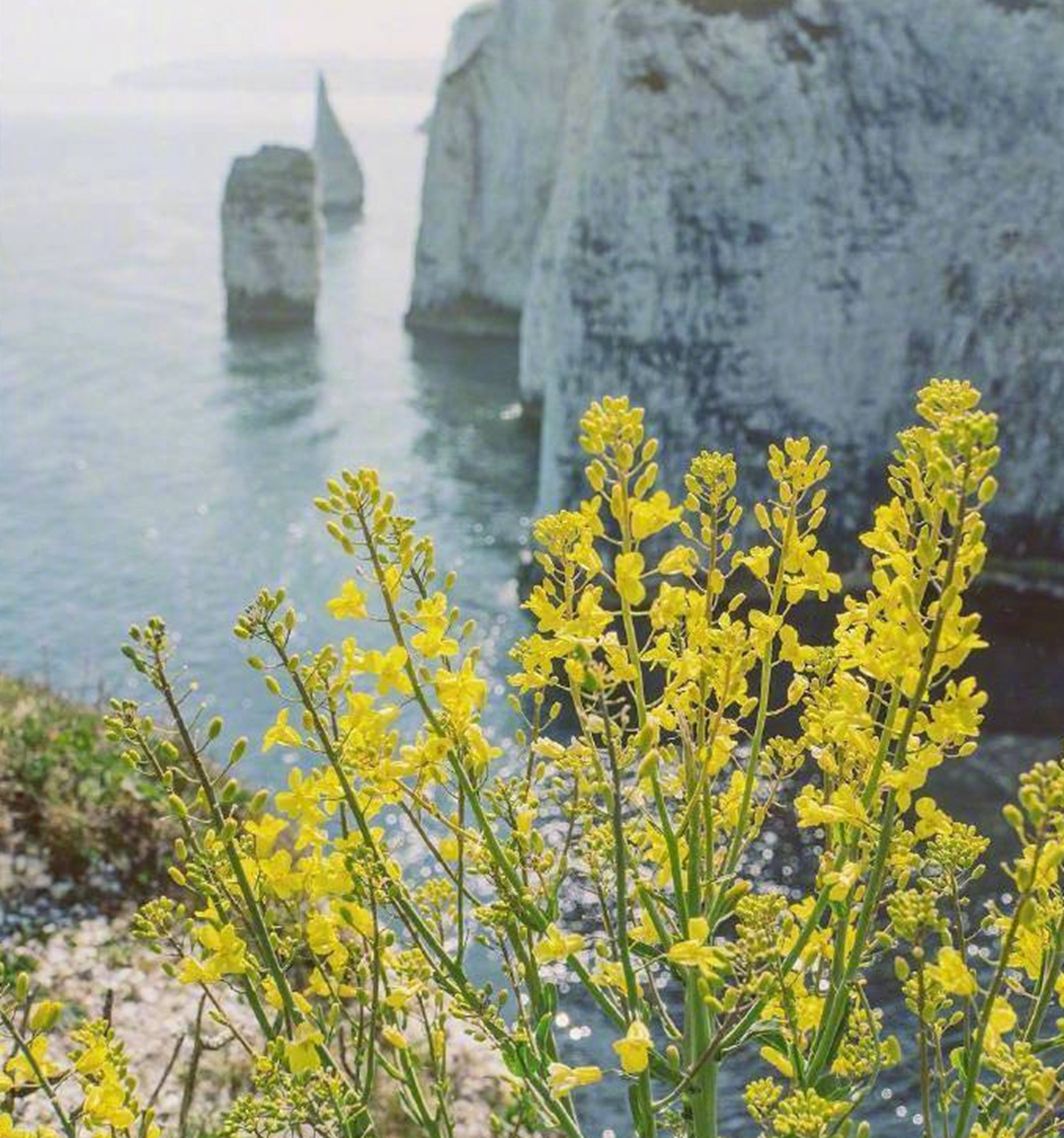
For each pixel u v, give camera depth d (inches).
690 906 102.2
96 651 1167.6
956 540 85.7
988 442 83.0
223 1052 342.3
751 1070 500.4
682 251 1366.9
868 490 1366.9
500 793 109.3
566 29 2518.5
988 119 1306.6
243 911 104.0
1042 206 1296.8
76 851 442.9
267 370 2331.4
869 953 103.9
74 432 1893.5
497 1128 151.3
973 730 92.5
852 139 1328.7
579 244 1405.0
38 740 487.5
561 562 103.1
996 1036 87.2
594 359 1414.9
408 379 2267.5
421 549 102.1
